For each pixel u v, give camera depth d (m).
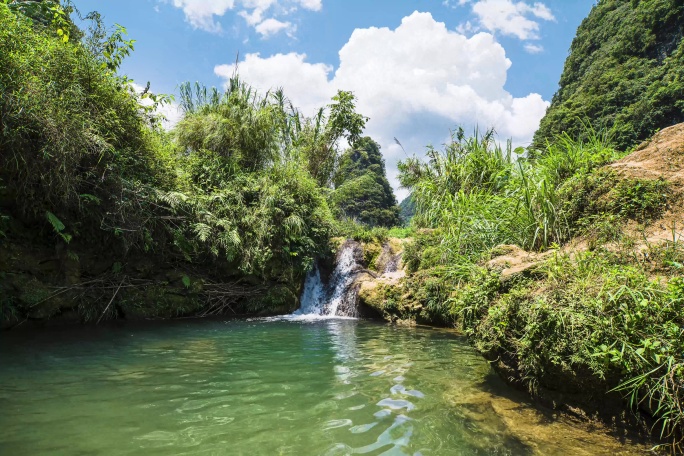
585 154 5.77
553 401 3.24
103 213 7.37
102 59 7.41
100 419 3.01
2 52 5.43
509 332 3.57
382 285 9.94
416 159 12.45
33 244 7.09
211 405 3.38
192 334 6.88
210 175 10.38
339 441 2.68
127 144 7.93
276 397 3.61
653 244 3.69
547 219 5.17
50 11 6.94
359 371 4.54
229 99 12.55
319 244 12.39
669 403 2.46
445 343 6.34
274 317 9.91
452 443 2.65
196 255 9.45
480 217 6.76
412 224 12.58
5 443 2.55
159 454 2.44
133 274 8.52
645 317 2.76
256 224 10.36
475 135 9.81
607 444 2.61
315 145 17.81
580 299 3.12
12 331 6.38
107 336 6.37
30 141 5.93
